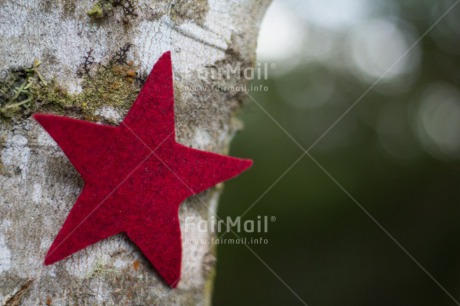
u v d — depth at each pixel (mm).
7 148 264
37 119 258
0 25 264
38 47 266
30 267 265
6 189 264
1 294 262
